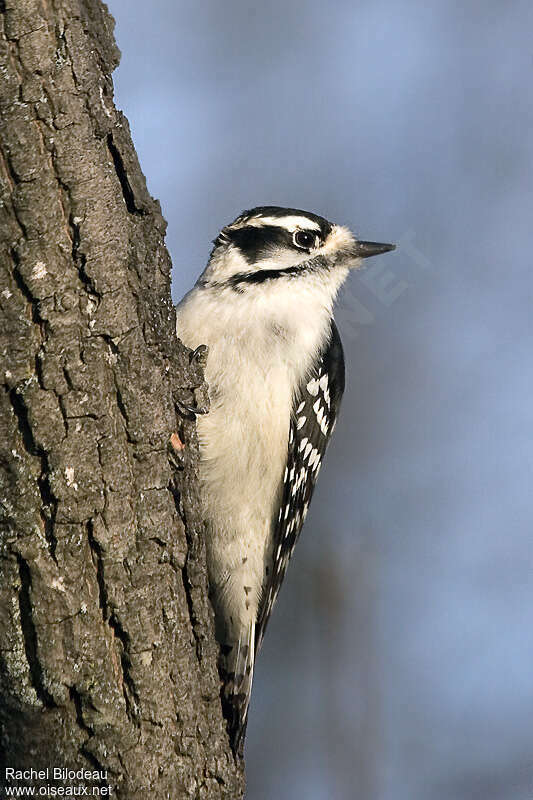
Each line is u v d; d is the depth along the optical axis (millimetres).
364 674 13945
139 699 6809
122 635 6781
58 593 6613
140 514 6902
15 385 6594
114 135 7090
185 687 7039
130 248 7004
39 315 6613
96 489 6715
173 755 6938
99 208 6715
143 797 6789
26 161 6523
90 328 6730
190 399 7652
